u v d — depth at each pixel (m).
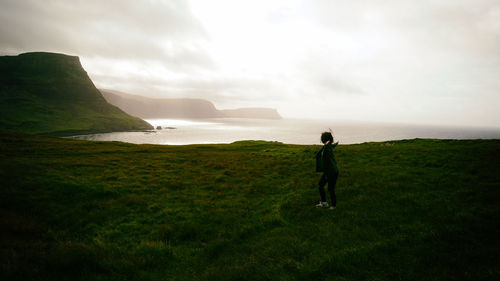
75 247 6.52
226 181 16.61
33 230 8.02
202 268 6.12
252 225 8.80
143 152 35.84
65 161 21.58
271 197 12.68
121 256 6.53
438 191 11.02
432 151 22.92
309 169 19.66
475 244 6.16
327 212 9.62
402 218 8.38
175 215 10.25
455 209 8.72
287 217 9.53
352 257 6.01
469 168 14.77
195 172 19.72
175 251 7.09
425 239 6.74
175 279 5.60
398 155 22.39
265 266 5.90
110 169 19.48
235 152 36.81
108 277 5.47
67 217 9.63
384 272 5.34
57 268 5.51
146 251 6.89
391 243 6.59
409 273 5.15
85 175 16.48
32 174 15.00
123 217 9.95
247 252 6.82
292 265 5.83
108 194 12.84
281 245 7.00
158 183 15.71
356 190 12.31
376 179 14.19
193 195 13.31
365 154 24.59
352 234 7.50
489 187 10.70
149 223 9.51
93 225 9.06
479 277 4.70
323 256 6.20
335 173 9.64
